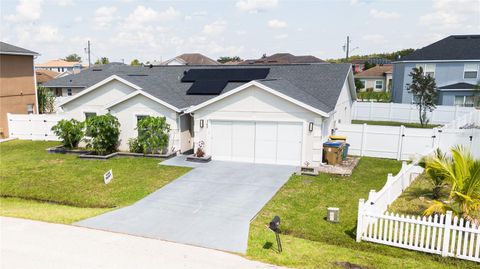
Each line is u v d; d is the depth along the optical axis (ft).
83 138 67.51
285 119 55.21
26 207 40.16
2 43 84.58
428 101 92.43
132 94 62.39
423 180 50.44
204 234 32.22
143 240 30.76
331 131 63.57
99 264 26.16
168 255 27.84
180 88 73.41
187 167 55.11
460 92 106.11
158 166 55.83
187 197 42.50
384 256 28.45
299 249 29.09
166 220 35.65
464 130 58.13
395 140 62.23
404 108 106.11
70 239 30.71
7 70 82.58
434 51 115.85
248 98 56.49
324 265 26.43
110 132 62.13
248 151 57.98
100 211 38.45
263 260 27.12
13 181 49.78
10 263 26.32
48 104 111.24
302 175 51.08
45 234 31.73
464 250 27.94
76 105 69.21
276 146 56.49
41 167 56.49
